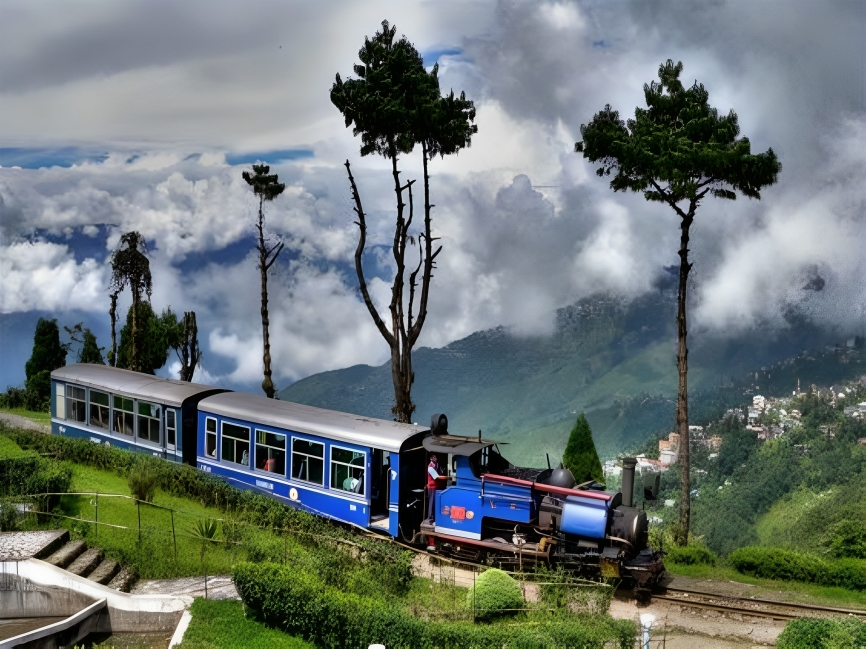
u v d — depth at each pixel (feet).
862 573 62.80
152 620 54.60
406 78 85.20
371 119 85.35
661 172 69.82
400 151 88.02
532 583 59.31
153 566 61.00
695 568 68.74
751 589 63.21
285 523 69.15
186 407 86.17
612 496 61.57
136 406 90.94
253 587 53.16
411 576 61.26
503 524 66.03
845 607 58.29
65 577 55.47
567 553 62.28
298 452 75.82
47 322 150.71
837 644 45.60
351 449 71.77
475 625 50.19
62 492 70.95
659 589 62.75
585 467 78.95
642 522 61.57
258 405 81.82
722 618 57.26
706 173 71.15
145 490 73.20
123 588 57.00
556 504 63.10
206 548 64.08
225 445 82.43
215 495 76.13
